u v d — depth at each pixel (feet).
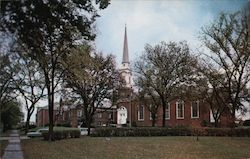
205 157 79.05
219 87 142.20
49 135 109.50
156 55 153.79
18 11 45.50
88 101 153.99
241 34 128.98
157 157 76.28
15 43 48.06
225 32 131.75
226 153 85.46
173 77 151.74
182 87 153.17
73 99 157.69
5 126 269.44
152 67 154.10
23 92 160.25
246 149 93.09
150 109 179.83
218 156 80.79
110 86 159.12
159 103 170.71
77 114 250.78
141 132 135.33
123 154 78.95
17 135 181.68
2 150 84.28
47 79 107.55
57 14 50.85
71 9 53.06
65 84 141.90
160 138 120.16
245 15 126.41
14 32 47.14
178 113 244.01
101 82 154.81
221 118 177.99
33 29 48.08
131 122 247.09
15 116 289.94
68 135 122.93
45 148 88.99
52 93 109.70
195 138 119.44
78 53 101.24
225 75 138.31
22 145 97.96
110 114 284.00
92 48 118.73
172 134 138.82
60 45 57.11
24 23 46.88
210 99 155.84
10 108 228.02
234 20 129.70
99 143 101.35
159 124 255.09
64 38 55.47
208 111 207.31
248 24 126.11
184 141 108.78
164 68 152.05
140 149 88.89
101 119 276.00
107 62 155.94
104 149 87.66
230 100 137.59
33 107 182.70
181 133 139.44
